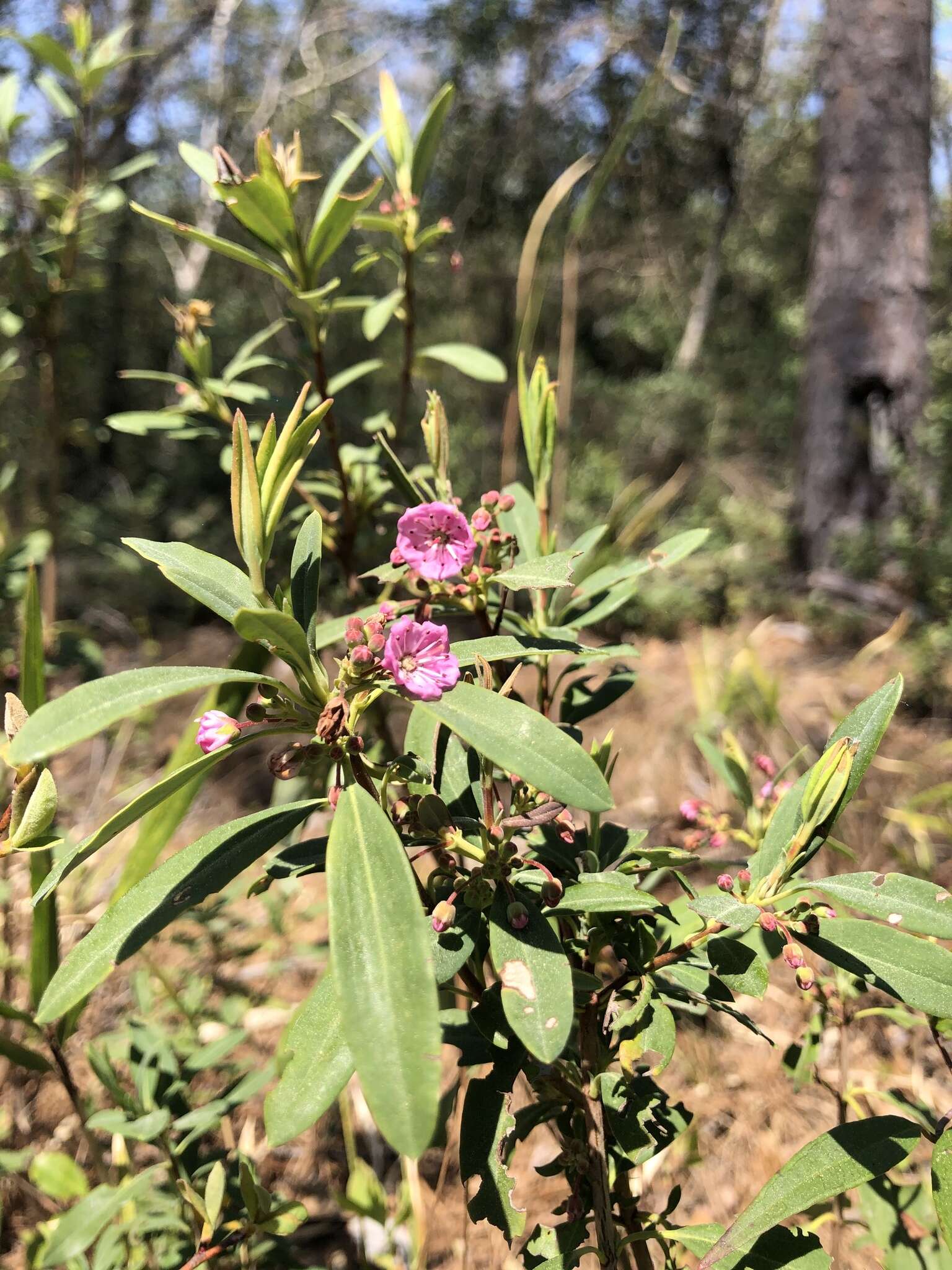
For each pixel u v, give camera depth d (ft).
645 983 0.56
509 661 0.72
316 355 0.85
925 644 2.20
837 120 3.34
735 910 0.50
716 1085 1.12
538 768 0.42
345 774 0.50
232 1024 0.98
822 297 3.37
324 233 0.77
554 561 0.56
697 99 5.62
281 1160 1.06
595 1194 0.57
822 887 0.51
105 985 1.19
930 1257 0.74
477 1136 0.55
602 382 5.35
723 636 2.83
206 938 1.15
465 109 5.74
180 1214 0.74
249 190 0.74
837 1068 1.13
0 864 0.94
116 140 3.38
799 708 2.07
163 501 3.45
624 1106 0.59
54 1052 0.70
